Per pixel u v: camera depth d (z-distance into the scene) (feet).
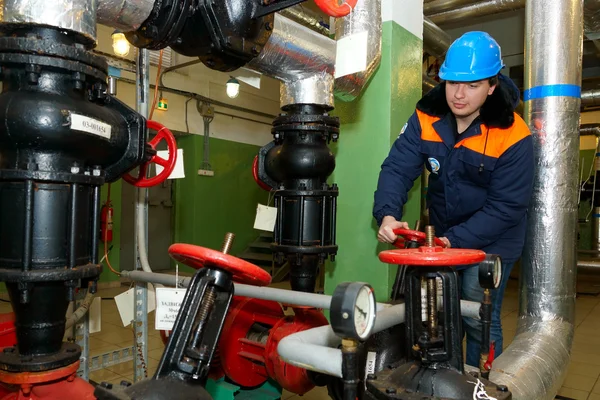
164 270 20.61
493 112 5.21
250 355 5.66
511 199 5.26
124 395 2.63
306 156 5.49
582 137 23.27
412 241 4.59
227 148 21.54
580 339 10.71
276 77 5.72
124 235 18.33
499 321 5.91
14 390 3.92
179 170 6.01
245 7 4.23
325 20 10.84
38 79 3.21
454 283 3.14
